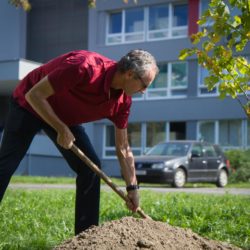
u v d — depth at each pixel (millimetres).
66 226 7059
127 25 32438
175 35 30938
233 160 24609
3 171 5027
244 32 5980
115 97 4781
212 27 6152
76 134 5219
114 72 4551
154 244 4328
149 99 31188
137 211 5137
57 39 35188
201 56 6270
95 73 4523
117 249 4207
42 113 4555
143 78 4434
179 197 11742
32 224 7207
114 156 32031
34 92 4512
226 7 6000
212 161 20812
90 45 33375
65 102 4801
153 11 31609
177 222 7445
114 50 32625
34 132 5094
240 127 28922
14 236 6242
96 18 33250
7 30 35625
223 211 8617
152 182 19188
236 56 6340
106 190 15203
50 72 4746
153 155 20234
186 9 30719
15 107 5051
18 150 5062
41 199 11062
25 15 35625
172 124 30734
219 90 6398
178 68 30625
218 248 4652
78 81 4484
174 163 19359
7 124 5086
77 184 5344
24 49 35562
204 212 8320
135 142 31672
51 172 31312
